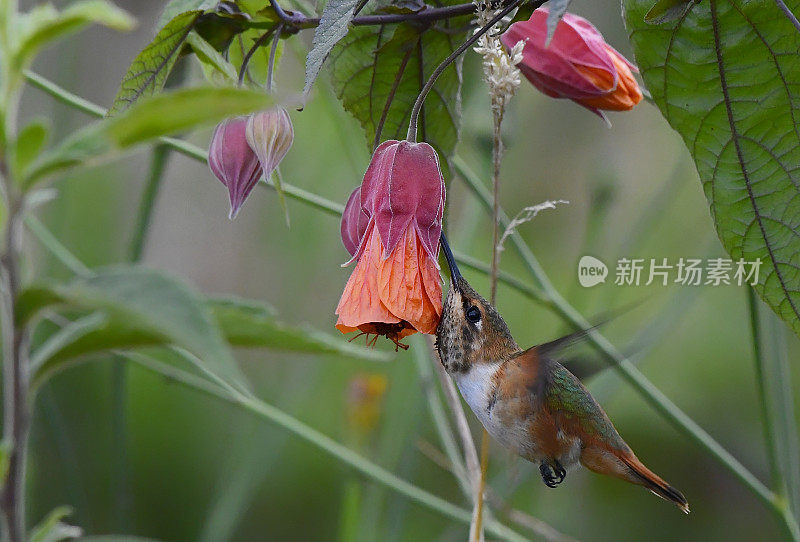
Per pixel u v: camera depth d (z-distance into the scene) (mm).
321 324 2465
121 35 2436
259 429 2172
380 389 2176
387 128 2010
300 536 2418
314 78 1949
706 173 1982
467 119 2131
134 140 1875
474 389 2010
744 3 1967
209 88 1830
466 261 2092
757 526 2443
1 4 1889
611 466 2025
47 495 2299
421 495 2100
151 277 1742
